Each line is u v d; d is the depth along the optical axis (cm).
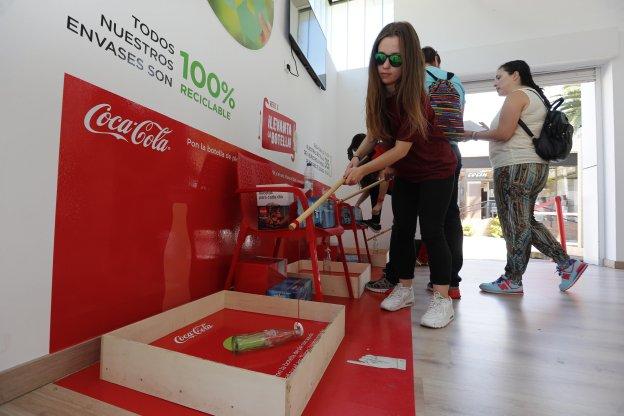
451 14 322
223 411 65
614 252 283
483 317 139
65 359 80
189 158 124
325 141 311
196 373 68
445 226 173
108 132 92
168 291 113
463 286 204
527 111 183
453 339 113
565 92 346
